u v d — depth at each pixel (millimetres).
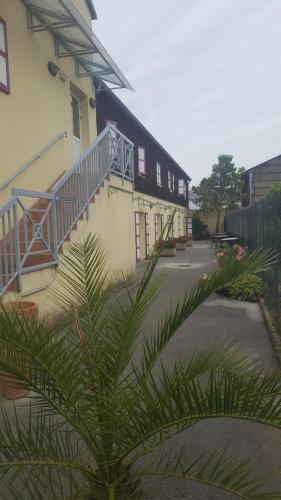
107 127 8125
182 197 30141
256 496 1566
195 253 19578
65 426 2398
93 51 7625
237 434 2838
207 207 31734
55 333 1806
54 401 1757
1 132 5793
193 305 2035
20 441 1815
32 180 6781
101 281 2527
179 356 4414
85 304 2398
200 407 1484
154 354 2078
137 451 2105
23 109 6465
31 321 1794
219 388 1497
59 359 1658
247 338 5074
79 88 9062
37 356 1555
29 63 6684
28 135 6629
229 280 2049
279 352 4273
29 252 4730
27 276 4641
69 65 8477
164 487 2262
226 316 6281
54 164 7711
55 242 5328
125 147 10070
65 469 1828
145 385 1690
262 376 1690
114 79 9469
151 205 17875
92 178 7156
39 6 6375
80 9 8664
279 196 5309
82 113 9688
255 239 8883
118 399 1733
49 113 7480
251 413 1438
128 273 9898
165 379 1623
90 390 1903
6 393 3318
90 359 1987
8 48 6016
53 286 5176
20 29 6398
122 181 9398
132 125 15195
